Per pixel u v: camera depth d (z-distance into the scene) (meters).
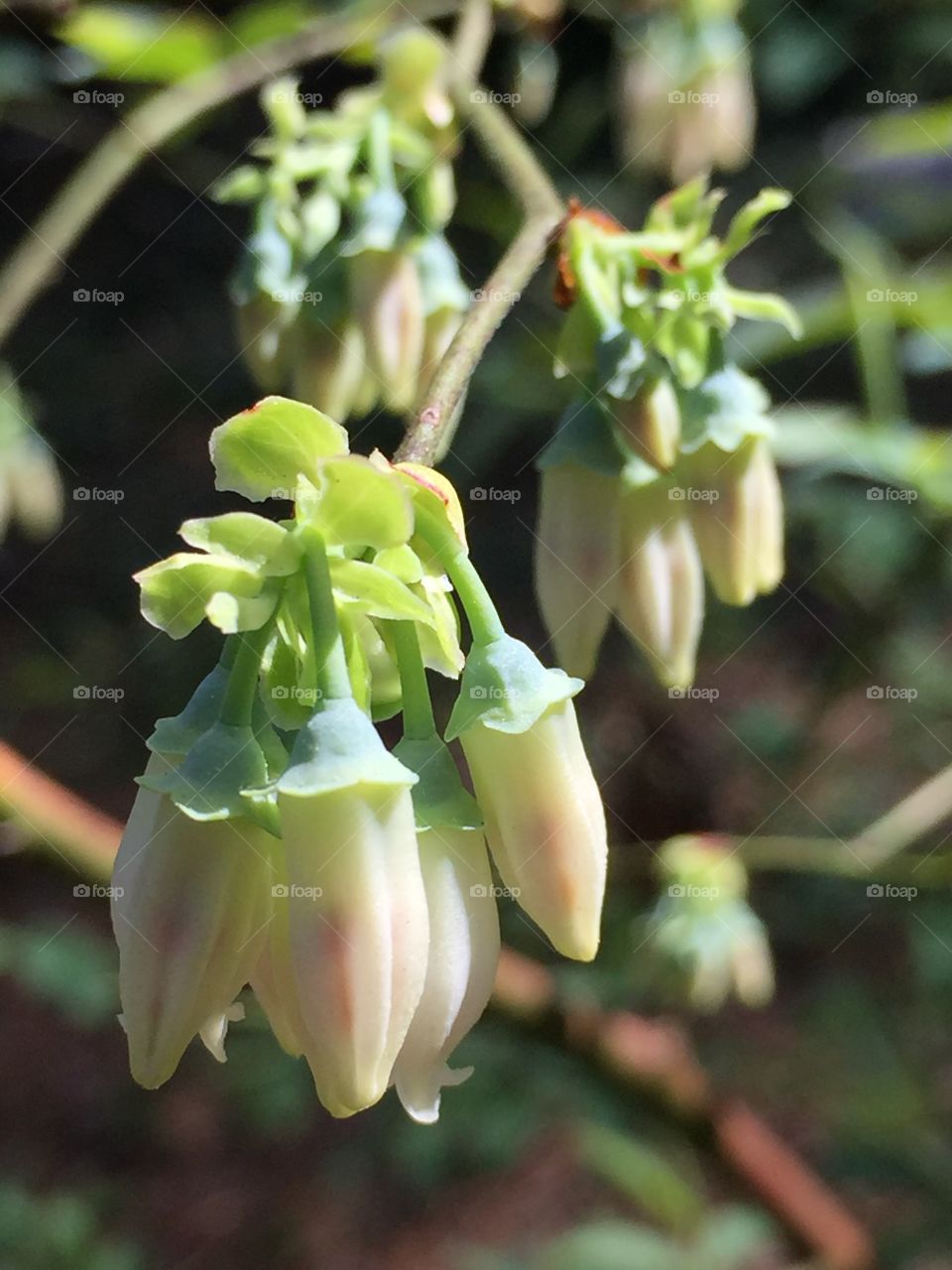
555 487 0.05
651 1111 0.09
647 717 0.14
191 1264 0.17
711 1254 0.11
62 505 0.19
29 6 0.07
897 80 0.15
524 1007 0.08
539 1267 0.13
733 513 0.05
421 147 0.06
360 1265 0.17
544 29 0.08
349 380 0.06
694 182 0.05
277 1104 0.16
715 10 0.09
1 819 0.07
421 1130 0.15
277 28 0.07
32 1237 0.16
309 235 0.06
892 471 0.08
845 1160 0.11
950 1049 0.14
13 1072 0.19
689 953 0.09
